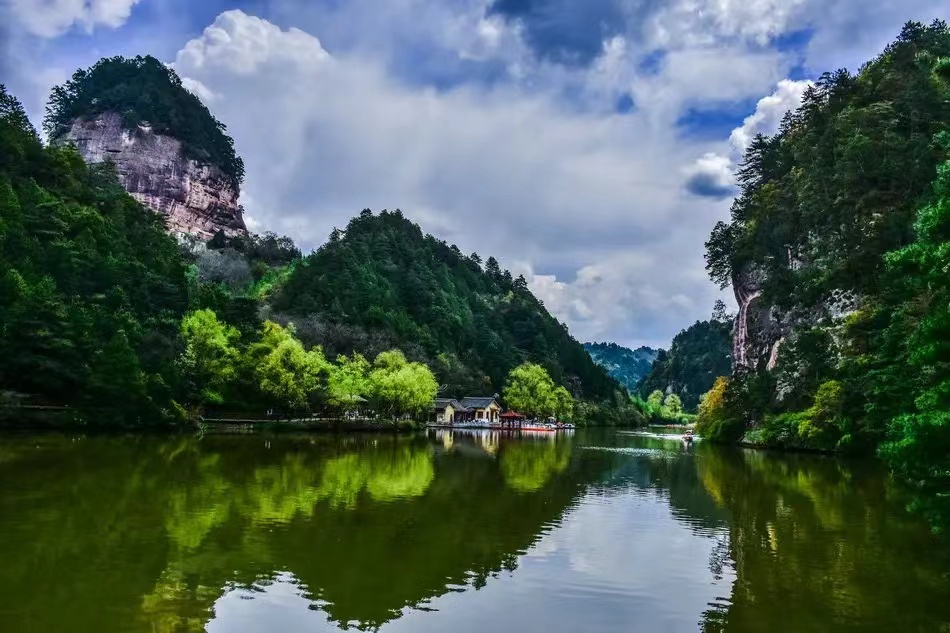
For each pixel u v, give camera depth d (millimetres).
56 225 89000
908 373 41531
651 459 62844
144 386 64875
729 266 114312
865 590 19625
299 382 85000
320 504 30625
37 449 46531
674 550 24484
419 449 66438
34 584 17719
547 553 23609
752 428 86875
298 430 83312
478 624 16594
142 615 16062
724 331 143750
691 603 18453
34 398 62219
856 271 72812
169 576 18953
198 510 27703
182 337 80625
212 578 19047
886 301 58375
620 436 119312
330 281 152625
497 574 20828
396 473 43844
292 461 48062
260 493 32688
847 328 66438
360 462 49781
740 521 30141
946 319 18656
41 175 110688
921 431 17312
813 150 88312
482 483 40875
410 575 20328
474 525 27719
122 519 25344
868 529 28344
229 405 82625
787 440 72438
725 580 20688
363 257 177750
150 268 105062
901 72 87438
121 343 64375
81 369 64812
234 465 43656
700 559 23203
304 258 186625
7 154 105125
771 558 23391
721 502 35500
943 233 19984
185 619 15961
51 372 62750
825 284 77688
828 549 24672
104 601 16781
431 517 28844
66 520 24703
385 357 110375
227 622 15945
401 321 153125
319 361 90188
